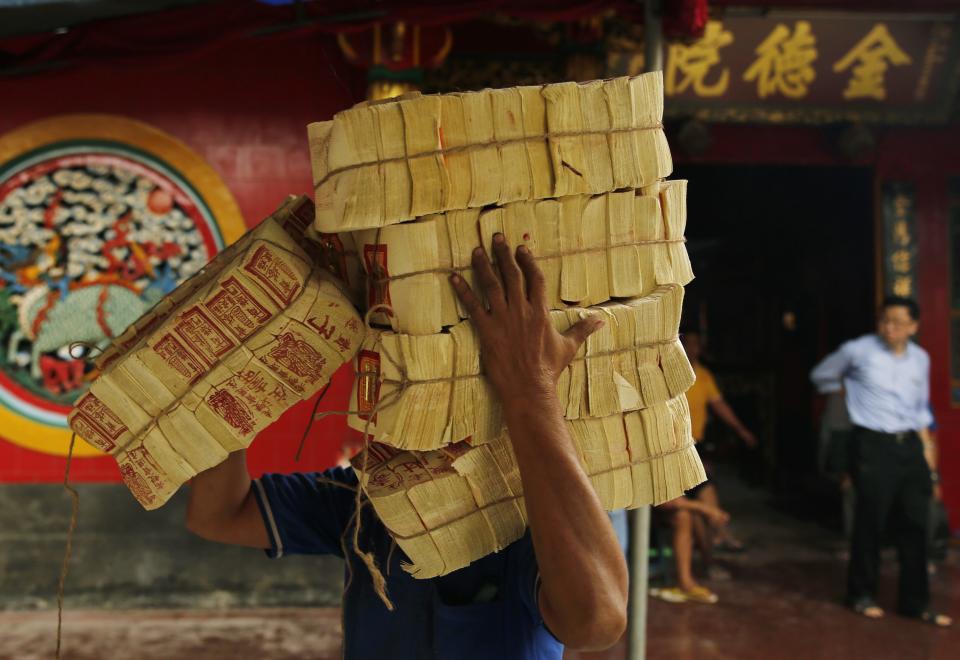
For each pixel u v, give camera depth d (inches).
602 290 56.5
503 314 51.3
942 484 282.4
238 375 56.2
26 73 158.7
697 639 207.3
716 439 416.5
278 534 66.2
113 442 57.4
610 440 57.3
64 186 223.1
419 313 51.5
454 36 228.4
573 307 55.7
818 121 264.5
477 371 52.2
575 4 156.7
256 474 221.8
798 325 393.7
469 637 57.3
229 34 157.4
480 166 52.3
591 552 47.8
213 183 225.3
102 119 221.8
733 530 316.5
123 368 56.2
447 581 58.6
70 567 220.8
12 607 219.1
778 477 386.0
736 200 419.2
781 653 198.7
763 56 251.9
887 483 221.0
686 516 240.5
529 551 55.5
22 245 221.0
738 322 444.8
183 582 223.6
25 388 221.5
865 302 331.3
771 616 224.2
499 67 230.7
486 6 156.1
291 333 55.9
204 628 211.0
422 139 51.4
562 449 49.4
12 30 145.7
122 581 222.1
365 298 58.9
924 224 283.4
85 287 222.1
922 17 241.8
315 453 223.5
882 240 283.0
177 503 224.2
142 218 223.8
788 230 404.8
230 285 55.9
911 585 222.5
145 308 223.5
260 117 226.7
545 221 54.3
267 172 226.8
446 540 54.2
